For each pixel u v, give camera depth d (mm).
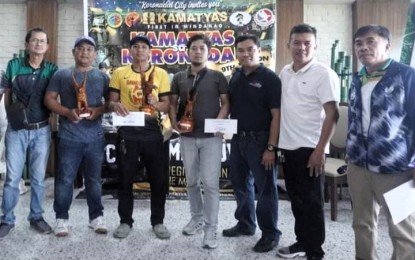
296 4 4328
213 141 2309
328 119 1929
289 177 2109
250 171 2445
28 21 4395
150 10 3785
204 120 2287
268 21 3732
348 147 1843
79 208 3176
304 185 2043
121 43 3777
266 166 2205
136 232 2613
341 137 3307
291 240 2500
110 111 2441
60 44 4543
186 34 3799
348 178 1871
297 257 2197
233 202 3406
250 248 2344
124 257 2199
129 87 2391
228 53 3777
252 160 2250
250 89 2215
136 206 3291
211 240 2328
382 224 2785
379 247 2361
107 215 2998
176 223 2824
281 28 4332
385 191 1698
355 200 1832
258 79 2199
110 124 3584
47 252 2256
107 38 3766
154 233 2572
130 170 2457
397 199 1620
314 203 2027
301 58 2002
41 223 2580
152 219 2551
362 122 1740
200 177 2385
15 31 4523
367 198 1799
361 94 1735
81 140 2443
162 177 2500
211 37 3787
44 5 4391
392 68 1636
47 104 2416
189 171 2418
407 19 4324
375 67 1687
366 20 4340
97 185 2572
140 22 3791
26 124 2434
